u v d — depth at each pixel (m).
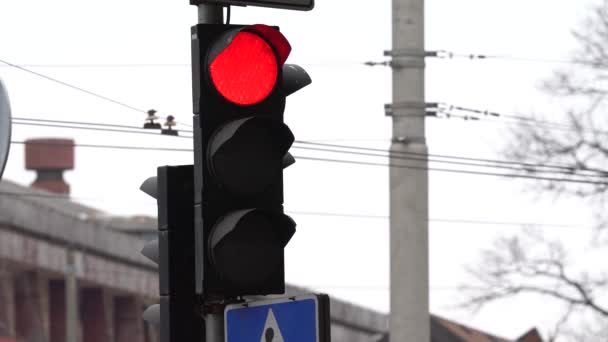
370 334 151.12
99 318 126.94
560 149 52.03
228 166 14.70
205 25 14.88
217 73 14.78
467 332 98.88
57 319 121.38
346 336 145.38
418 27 33.16
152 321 15.46
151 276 136.25
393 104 33.03
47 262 117.00
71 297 90.62
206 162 14.78
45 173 142.50
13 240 111.75
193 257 15.16
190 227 15.16
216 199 14.83
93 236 123.25
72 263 92.06
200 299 15.05
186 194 15.18
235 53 14.86
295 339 15.27
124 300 133.62
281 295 15.27
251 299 15.16
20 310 117.00
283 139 14.88
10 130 15.97
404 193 32.78
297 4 15.68
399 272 32.66
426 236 32.84
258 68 14.95
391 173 33.00
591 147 52.12
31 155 143.00
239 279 14.66
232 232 14.61
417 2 33.16
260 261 14.75
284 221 14.79
